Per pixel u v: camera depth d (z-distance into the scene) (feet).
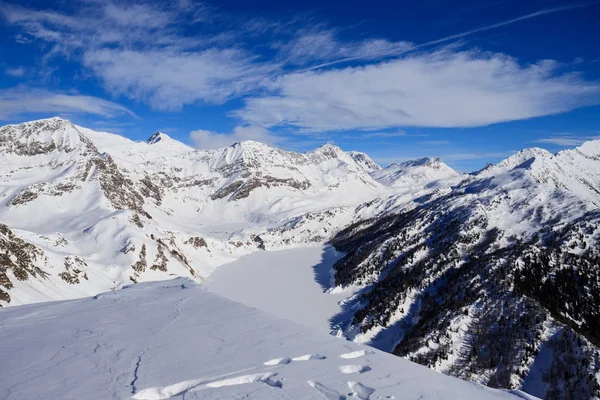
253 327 58.18
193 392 37.01
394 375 42.91
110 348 49.44
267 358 45.88
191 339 52.80
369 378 41.65
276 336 54.24
